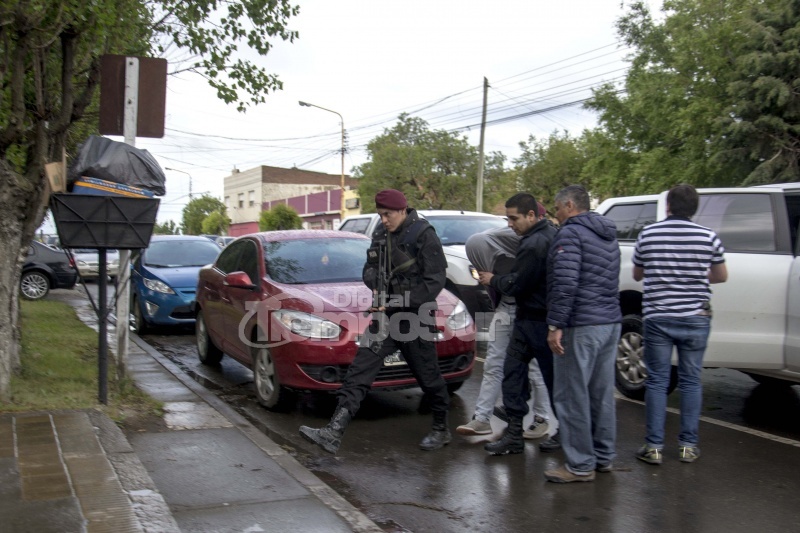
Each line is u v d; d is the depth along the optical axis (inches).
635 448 206.4
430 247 193.3
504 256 206.4
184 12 298.4
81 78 293.1
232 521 146.9
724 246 234.1
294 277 263.6
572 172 1363.2
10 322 223.0
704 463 193.5
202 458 184.7
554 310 173.6
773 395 272.5
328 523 147.4
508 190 1437.0
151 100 242.7
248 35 314.7
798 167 665.0
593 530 151.8
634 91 892.0
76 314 477.4
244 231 2623.0
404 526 154.9
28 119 263.0
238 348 276.4
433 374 202.4
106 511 143.3
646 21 924.0
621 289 262.8
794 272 214.8
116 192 219.0
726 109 729.6
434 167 1455.5
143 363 308.2
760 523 154.8
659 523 155.0
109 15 231.5
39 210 230.7
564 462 195.8
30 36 221.1
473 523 156.1
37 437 186.1
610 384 182.2
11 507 143.1
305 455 202.4
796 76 660.1
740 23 705.6
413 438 218.8
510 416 202.1
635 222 271.7
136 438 199.6
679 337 188.5
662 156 836.6
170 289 408.2
